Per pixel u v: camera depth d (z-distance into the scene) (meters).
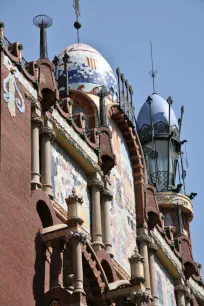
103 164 64.50
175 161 91.69
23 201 51.84
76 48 74.81
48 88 57.94
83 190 61.69
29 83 56.59
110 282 60.44
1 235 48.56
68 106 61.59
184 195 89.00
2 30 54.38
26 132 54.53
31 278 50.25
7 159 51.31
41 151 57.03
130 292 56.78
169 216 87.94
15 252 49.50
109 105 70.12
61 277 51.50
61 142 59.88
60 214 57.12
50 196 55.69
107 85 73.06
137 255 58.84
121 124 72.44
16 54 55.44
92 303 55.81
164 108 92.88
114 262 63.31
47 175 56.25
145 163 76.12
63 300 50.22
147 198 72.25
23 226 51.06
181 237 80.69
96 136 64.75
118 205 67.44
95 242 60.53
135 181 72.81
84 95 69.69
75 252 51.66
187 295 78.38
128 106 73.69
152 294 69.12
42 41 60.00
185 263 79.19
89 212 61.78
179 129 93.38
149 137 90.44
